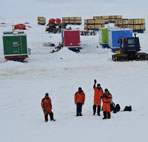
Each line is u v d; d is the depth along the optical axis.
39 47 64.25
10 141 11.56
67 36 54.31
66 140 10.88
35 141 11.18
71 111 17.73
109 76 30.25
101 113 16.53
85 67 37.06
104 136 10.89
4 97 22.75
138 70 33.25
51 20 101.06
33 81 29.28
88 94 22.44
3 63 40.09
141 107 16.72
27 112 18.03
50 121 15.22
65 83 27.56
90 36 82.56
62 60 43.31
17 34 42.41
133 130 11.36
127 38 41.47
